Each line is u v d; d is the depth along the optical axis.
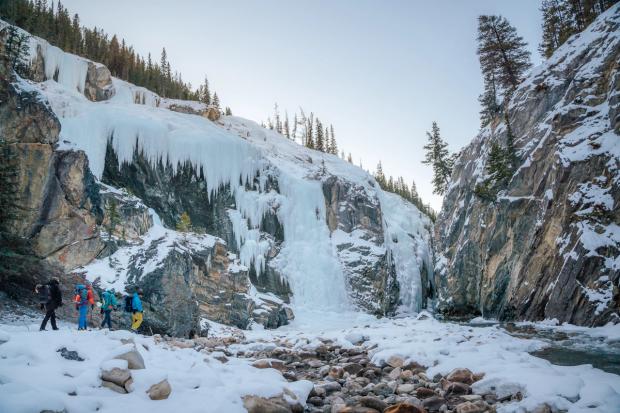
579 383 7.16
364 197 44.62
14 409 4.37
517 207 29.03
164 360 7.55
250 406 5.87
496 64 45.91
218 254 24.73
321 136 76.75
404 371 9.40
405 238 49.00
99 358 6.93
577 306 20.33
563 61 34.41
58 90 34.16
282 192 39.59
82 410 4.96
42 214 16.98
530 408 6.27
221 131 39.19
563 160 25.38
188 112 49.50
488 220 32.44
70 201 18.11
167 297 17.94
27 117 16.95
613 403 6.26
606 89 27.33
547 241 24.36
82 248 17.95
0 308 14.91
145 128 31.27
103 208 20.17
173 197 31.98
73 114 31.88
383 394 7.96
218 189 34.06
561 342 14.78
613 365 10.47
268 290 33.38
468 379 8.47
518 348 12.79
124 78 55.31
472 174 39.28
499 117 39.31
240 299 25.17
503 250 29.45
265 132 57.78
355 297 37.66
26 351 6.43
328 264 37.91
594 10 42.44
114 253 19.27
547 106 33.19
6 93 16.62
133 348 6.71
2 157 15.80
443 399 7.28
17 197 16.05
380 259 40.16
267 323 26.97
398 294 42.72
